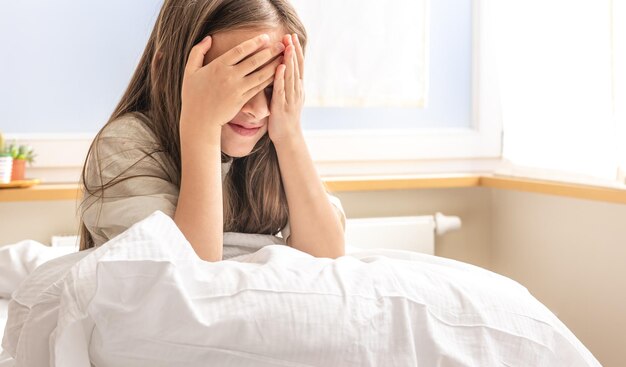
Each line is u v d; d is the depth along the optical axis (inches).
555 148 75.6
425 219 83.5
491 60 91.4
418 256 38.8
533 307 31.3
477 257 90.0
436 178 83.6
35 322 26.4
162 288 25.2
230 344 25.7
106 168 36.9
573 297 74.2
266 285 26.8
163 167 37.7
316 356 26.3
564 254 75.5
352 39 85.4
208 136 35.0
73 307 24.6
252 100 37.1
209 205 34.4
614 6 65.2
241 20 36.6
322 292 27.3
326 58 84.7
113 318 25.2
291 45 37.2
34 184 75.1
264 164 42.4
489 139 92.3
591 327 71.4
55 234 76.4
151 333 25.4
